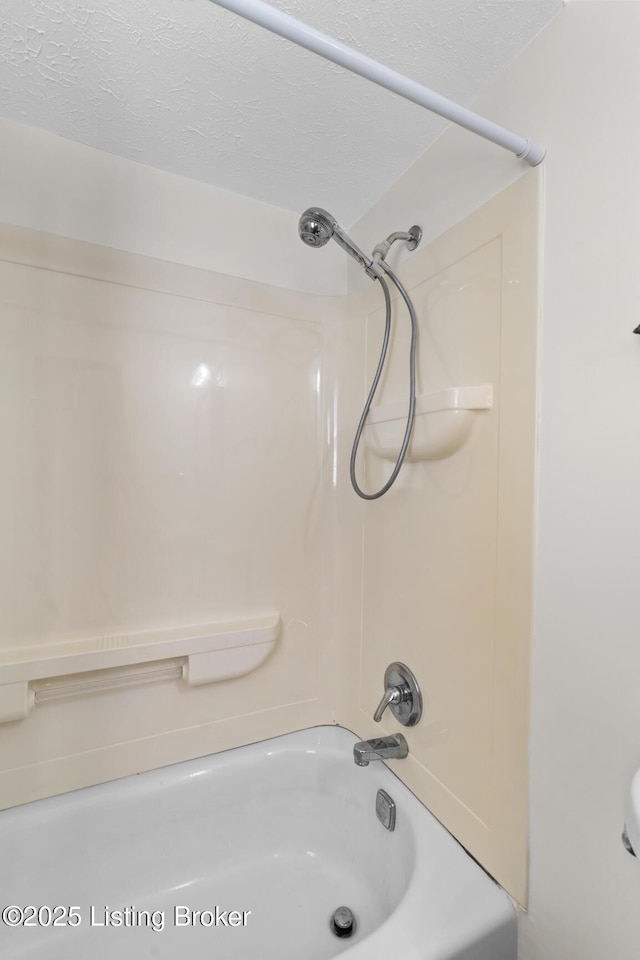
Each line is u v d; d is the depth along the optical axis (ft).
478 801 2.99
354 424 4.55
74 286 3.68
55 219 3.62
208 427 4.19
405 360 3.79
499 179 2.90
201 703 4.17
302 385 4.62
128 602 3.88
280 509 4.52
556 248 2.50
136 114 3.36
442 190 3.44
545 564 2.55
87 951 3.39
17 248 3.50
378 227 4.30
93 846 3.62
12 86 3.12
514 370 2.73
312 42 1.89
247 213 4.36
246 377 4.36
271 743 4.41
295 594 4.60
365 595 4.35
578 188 2.38
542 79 2.61
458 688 3.18
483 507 2.97
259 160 3.85
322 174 4.01
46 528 3.60
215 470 4.22
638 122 2.11
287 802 4.28
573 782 2.38
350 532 4.59
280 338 4.51
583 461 2.34
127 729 3.88
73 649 3.63
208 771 4.04
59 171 3.64
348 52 1.95
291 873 4.08
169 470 4.03
